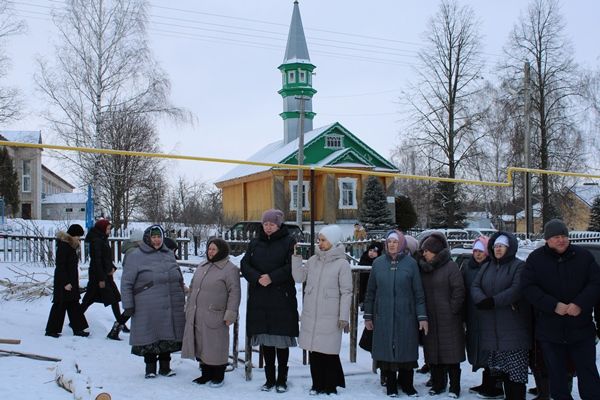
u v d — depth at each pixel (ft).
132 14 86.63
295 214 126.31
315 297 22.06
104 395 18.88
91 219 68.64
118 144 90.22
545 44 116.37
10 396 20.36
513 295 20.26
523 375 20.54
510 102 118.32
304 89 142.61
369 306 22.56
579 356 19.29
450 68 127.65
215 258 23.24
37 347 28.43
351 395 21.79
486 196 163.43
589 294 18.78
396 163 202.80
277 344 22.06
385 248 22.77
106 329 34.22
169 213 145.38
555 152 116.37
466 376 25.81
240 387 22.62
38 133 148.87
